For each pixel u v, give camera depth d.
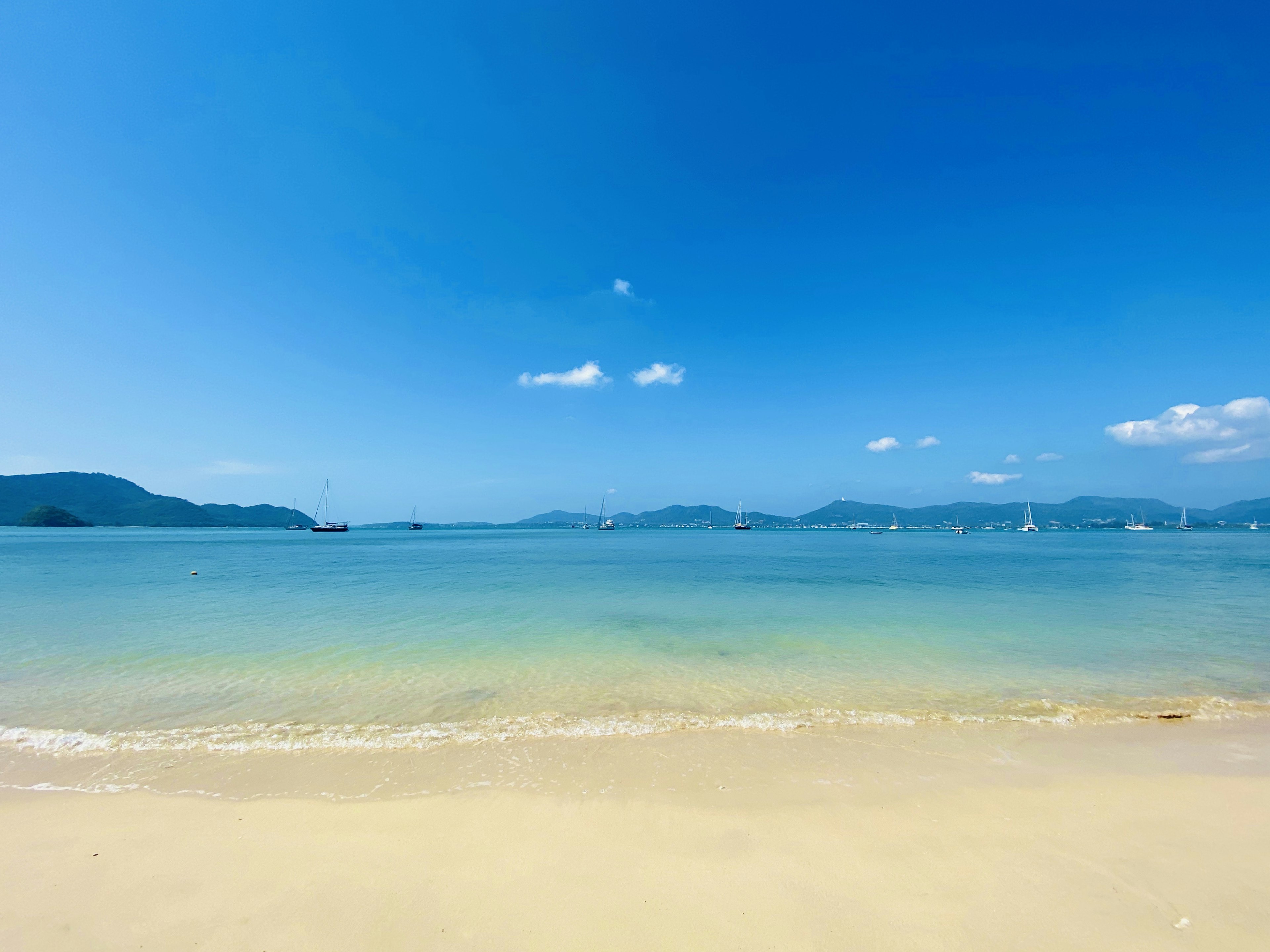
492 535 174.88
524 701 10.05
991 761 7.30
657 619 18.48
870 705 9.79
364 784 6.63
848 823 5.60
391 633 16.16
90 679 11.48
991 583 29.91
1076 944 3.86
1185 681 11.23
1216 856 4.97
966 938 3.93
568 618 18.80
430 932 4.02
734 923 4.11
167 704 9.90
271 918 4.16
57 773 6.98
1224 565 43.09
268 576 34.47
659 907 4.30
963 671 12.05
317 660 13.00
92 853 5.06
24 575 34.59
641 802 6.11
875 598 23.77
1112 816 5.73
